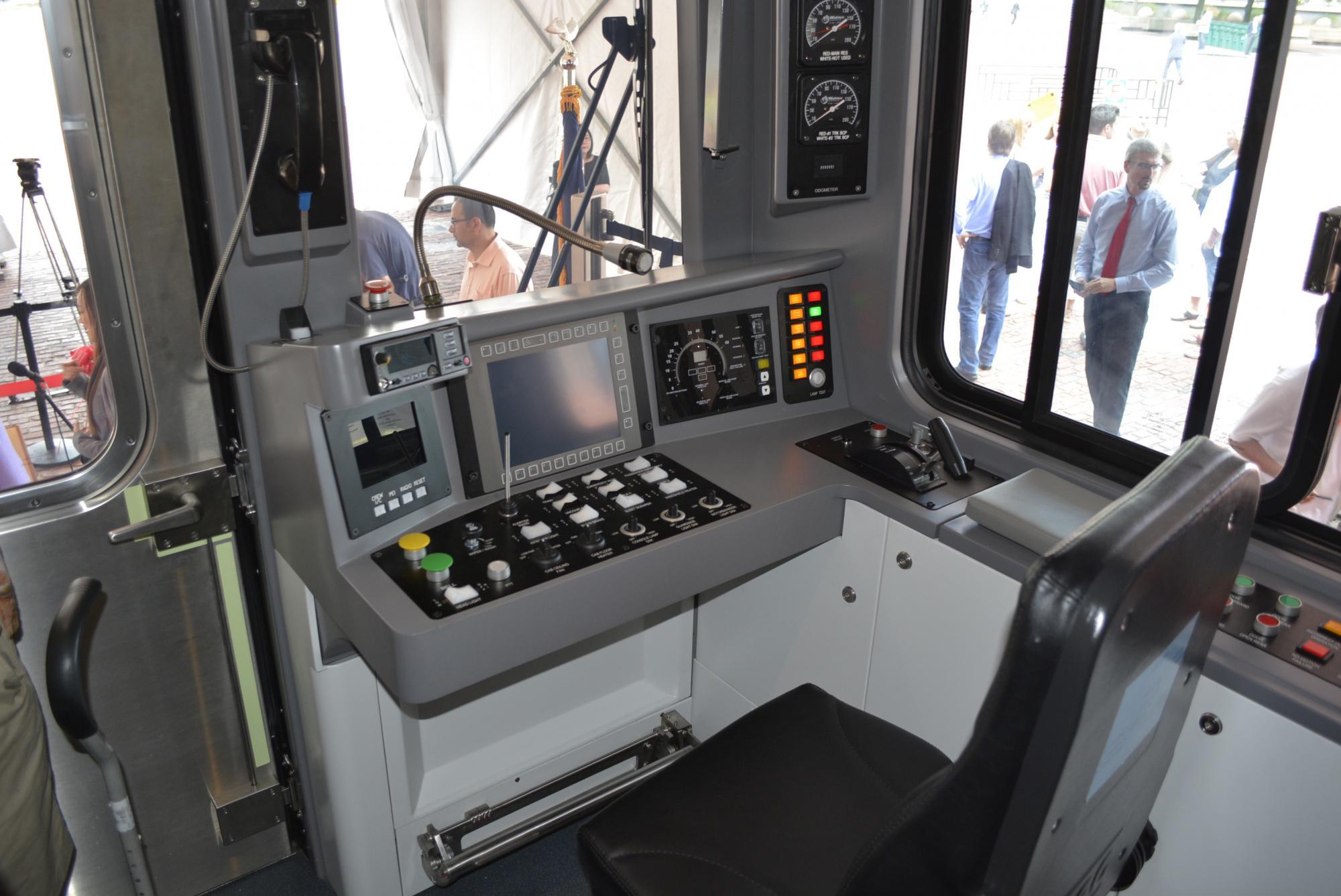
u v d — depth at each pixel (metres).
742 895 1.15
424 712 1.84
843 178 1.83
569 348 1.68
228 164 1.37
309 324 1.48
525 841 1.87
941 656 1.65
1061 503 1.56
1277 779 1.26
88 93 1.33
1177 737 1.07
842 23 1.73
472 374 1.57
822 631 1.88
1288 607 1.35
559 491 1.62
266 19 1.29
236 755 1.82
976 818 0.74
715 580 1.58
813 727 1.41
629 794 1.30
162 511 1.57
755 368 1.92
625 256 1.51
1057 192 1.61
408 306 1.56
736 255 2.05
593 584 1.42
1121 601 0.66
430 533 1.50
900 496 1.67
